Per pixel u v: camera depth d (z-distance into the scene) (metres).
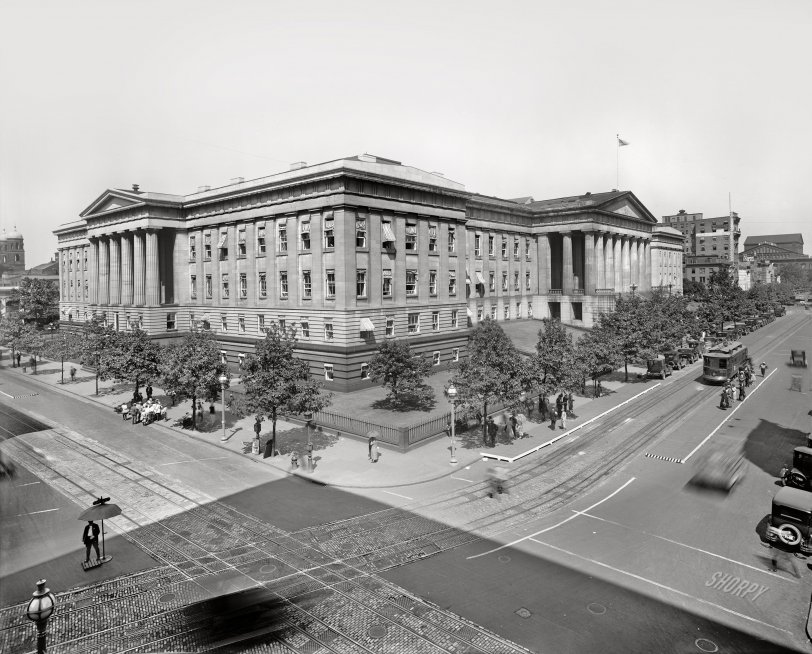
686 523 24.92
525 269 94.25
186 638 16.95
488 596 18.92
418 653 16.02
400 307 58.47
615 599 18.73
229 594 19.38
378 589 19.45
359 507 27.02
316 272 55.56
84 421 45.28
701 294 128.12
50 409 50.03
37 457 35.31
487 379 36.25
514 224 91.38
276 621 17.70
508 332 79.25
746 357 67.62
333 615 17.95
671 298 88.38
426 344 61.25
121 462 34.31
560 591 19.23
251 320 63.66
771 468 32.22
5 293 122.12
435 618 17.67
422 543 23.05
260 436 39.62
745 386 57.12
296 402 34.75
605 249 96.06
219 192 67.06
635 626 17.22
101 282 83.38
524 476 31.22
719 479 30.41
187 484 30.42
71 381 64.50
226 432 40.91
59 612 18.39
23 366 74.62
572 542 23.05
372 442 33.66
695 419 44.00
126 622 17.80
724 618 17.70
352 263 53.53
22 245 133.75
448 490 29.19
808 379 61.62
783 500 22.69
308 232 56.81
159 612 18.36
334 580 20.12
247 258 63.72
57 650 16.48
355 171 52.91
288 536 23.83
